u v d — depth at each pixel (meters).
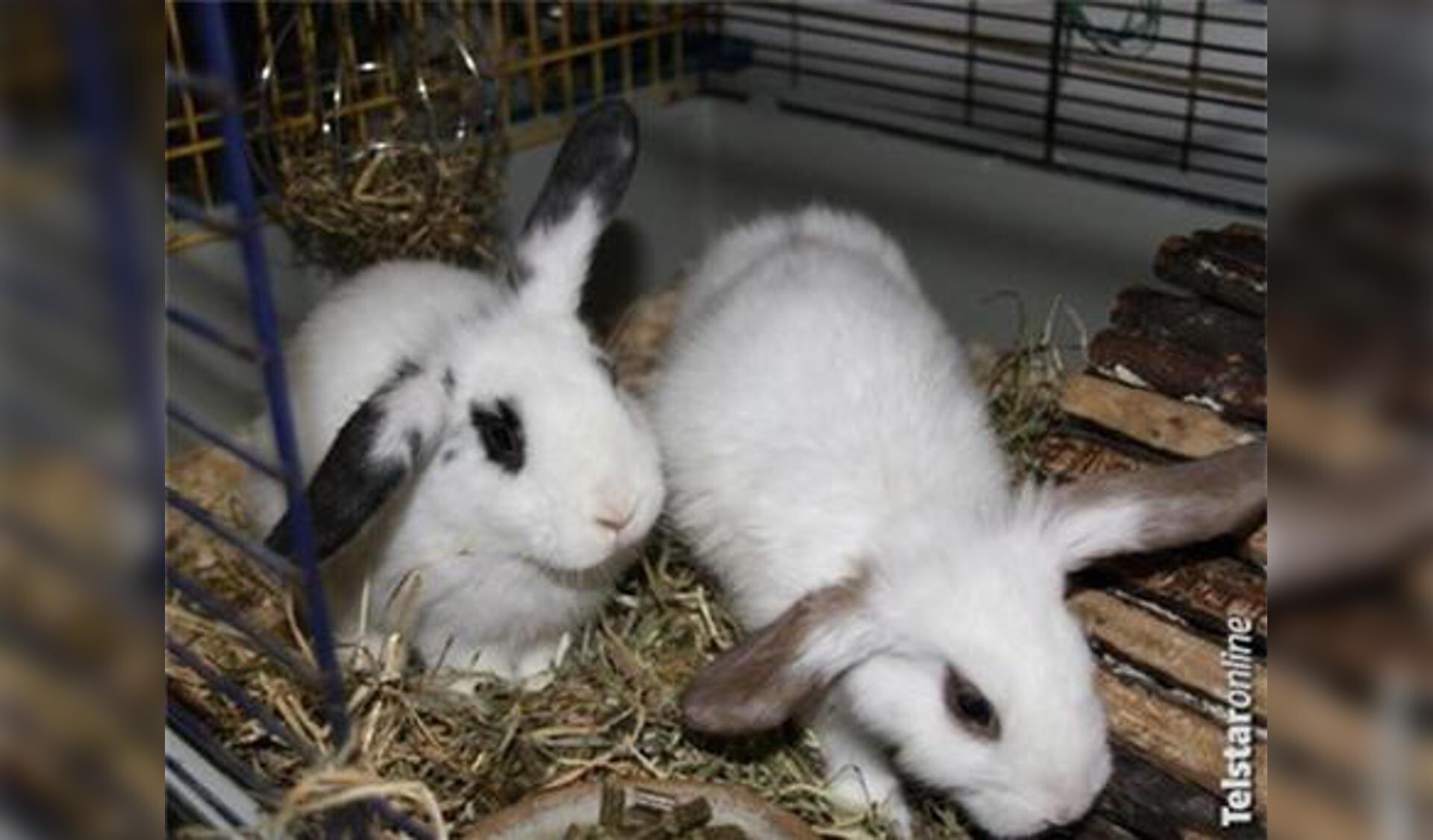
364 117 0.83
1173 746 0.53
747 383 0.63
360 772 0.46
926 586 0.50
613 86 0.95
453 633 0.64
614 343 0.87
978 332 0.88
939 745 0.50
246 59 0.81
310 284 0.82
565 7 0.90
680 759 0.59
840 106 0.96
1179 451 0.62
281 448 0.38
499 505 0.57
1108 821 0.54
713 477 0.62
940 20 0.94
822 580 0.56
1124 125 0.89
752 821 0.53
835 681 0.54
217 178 0.80
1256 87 0.81
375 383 0.64
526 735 0.59
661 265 0.98
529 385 0.57
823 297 0.66
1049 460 0.65
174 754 0.49
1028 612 0.49
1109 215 0.81
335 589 0.63
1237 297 0.64
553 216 0.65
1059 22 0.86
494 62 0.86
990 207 0.85
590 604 0.63
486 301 0.65
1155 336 0.65
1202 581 0.56
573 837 0.52
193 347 0.77
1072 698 0.48
